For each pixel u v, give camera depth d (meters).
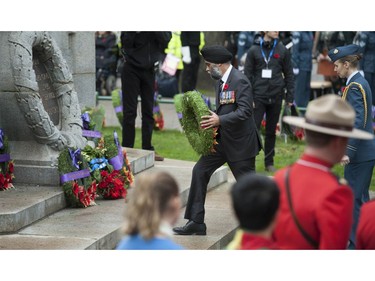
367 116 11.37
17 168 12.83
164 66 22.41
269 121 17.42
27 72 12.76
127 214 6.02
